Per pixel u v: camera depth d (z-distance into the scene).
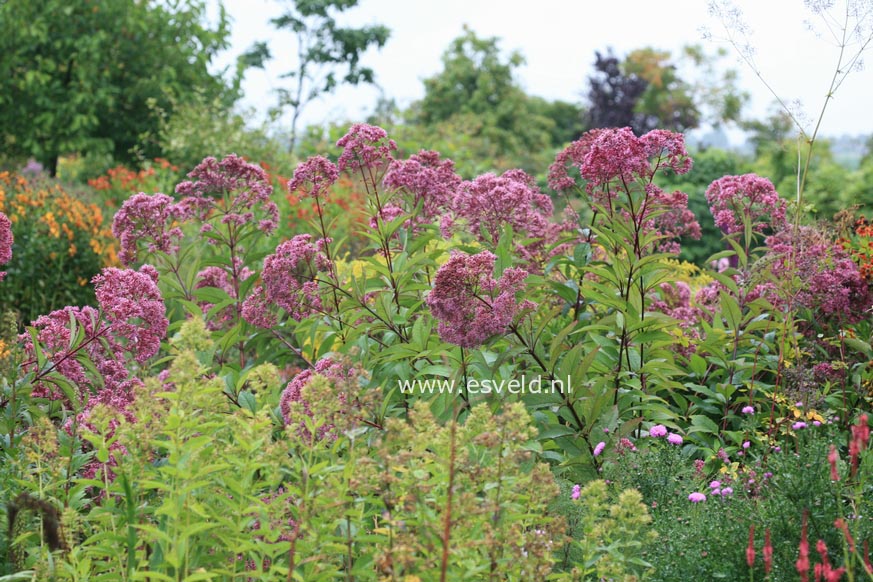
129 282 5.40
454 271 4.66
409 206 6.73
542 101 60.03
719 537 4.10
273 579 3.40
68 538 3.70
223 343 6.31
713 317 6.61
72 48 20.59
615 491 4.67
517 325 5.22
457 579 3.33
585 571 3.68
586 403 5.12
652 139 5.18
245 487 3.46
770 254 6.22
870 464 4.34
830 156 26.45
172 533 3.37
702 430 5.62
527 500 3.71
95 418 3.71
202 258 7.46
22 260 9.95
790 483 4.23
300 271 5.77
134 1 21.39
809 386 5.62
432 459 3.56
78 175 22.08
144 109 21.00
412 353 5.40
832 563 3.94
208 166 7.05
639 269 5.36
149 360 6.42
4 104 20.44
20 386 4.87
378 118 27.75
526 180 6.96
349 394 3.67
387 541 3.44
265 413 3.67
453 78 49.19
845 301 6.28
